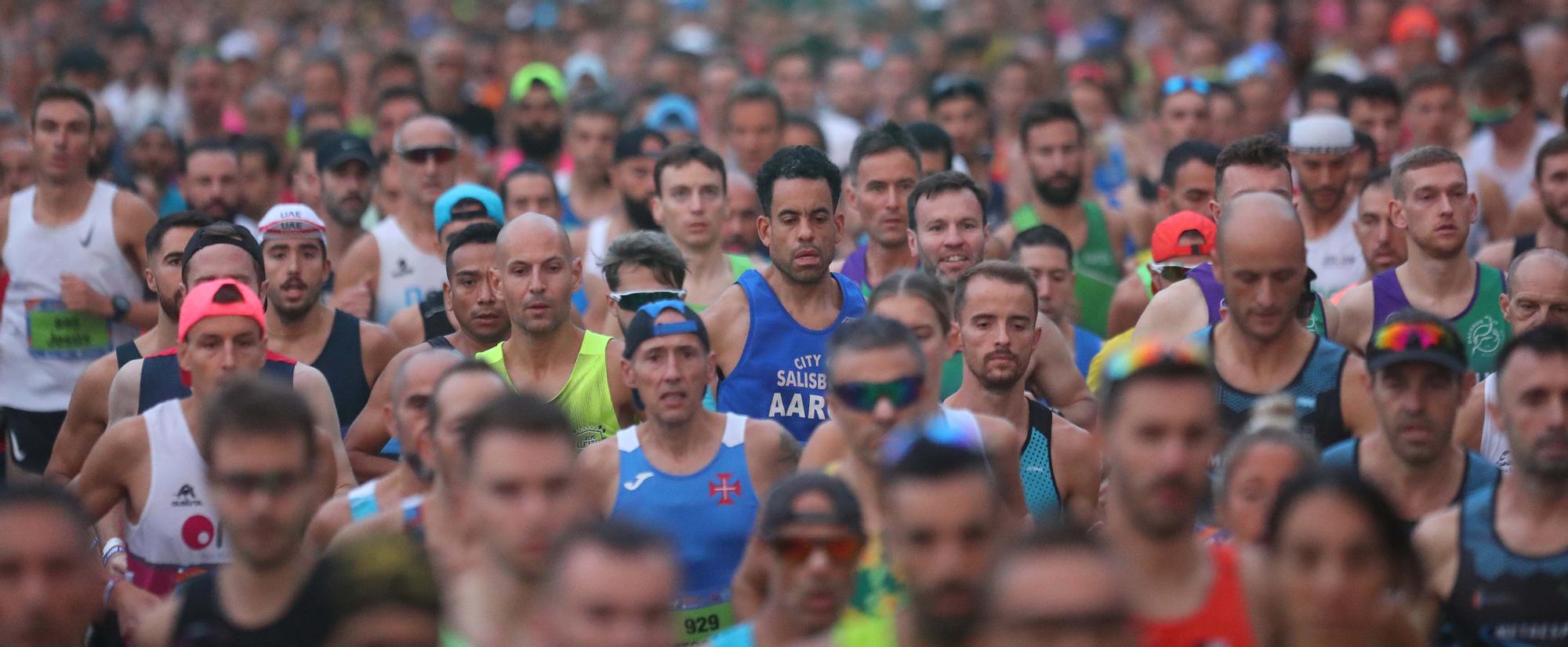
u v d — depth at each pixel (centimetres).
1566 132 2912
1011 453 1956
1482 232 3550
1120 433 1470
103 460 2070
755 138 4000
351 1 7844
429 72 4938
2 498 1463
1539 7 6069
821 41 7131
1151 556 1477
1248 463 1642
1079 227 3438
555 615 1288
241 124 5184
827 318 2473
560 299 2344
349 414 2606
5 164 3488
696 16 7812
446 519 1716
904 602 1584
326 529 1897
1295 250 1964
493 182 4197
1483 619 1656
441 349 1958
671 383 1970
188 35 6844
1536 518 1655
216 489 1535
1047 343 2416
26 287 3025
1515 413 1644
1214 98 4403
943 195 2478
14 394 3022
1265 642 1466
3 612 1450
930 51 6425
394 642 1379
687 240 2934
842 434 1861
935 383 1942
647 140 3491
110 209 3036
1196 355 1466
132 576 2091
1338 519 1407
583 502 1583
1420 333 1752
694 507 1988
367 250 3184
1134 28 7475
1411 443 1769
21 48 5844
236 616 1555
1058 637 1203
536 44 6197
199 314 2058
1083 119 4709
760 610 1744
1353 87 3909
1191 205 3148
